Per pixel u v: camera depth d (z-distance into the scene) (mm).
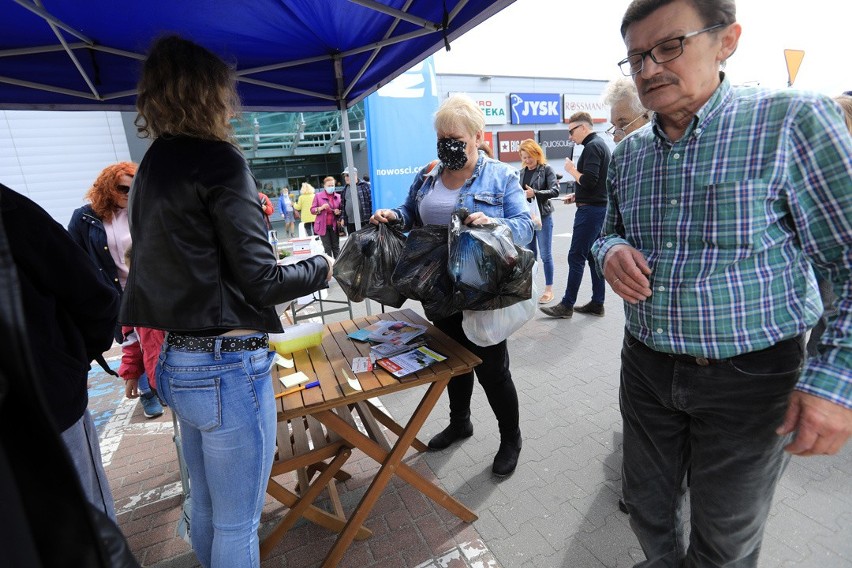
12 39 2215
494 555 1812
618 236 1349
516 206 2010
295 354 1993
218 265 1158
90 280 1272
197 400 1195
